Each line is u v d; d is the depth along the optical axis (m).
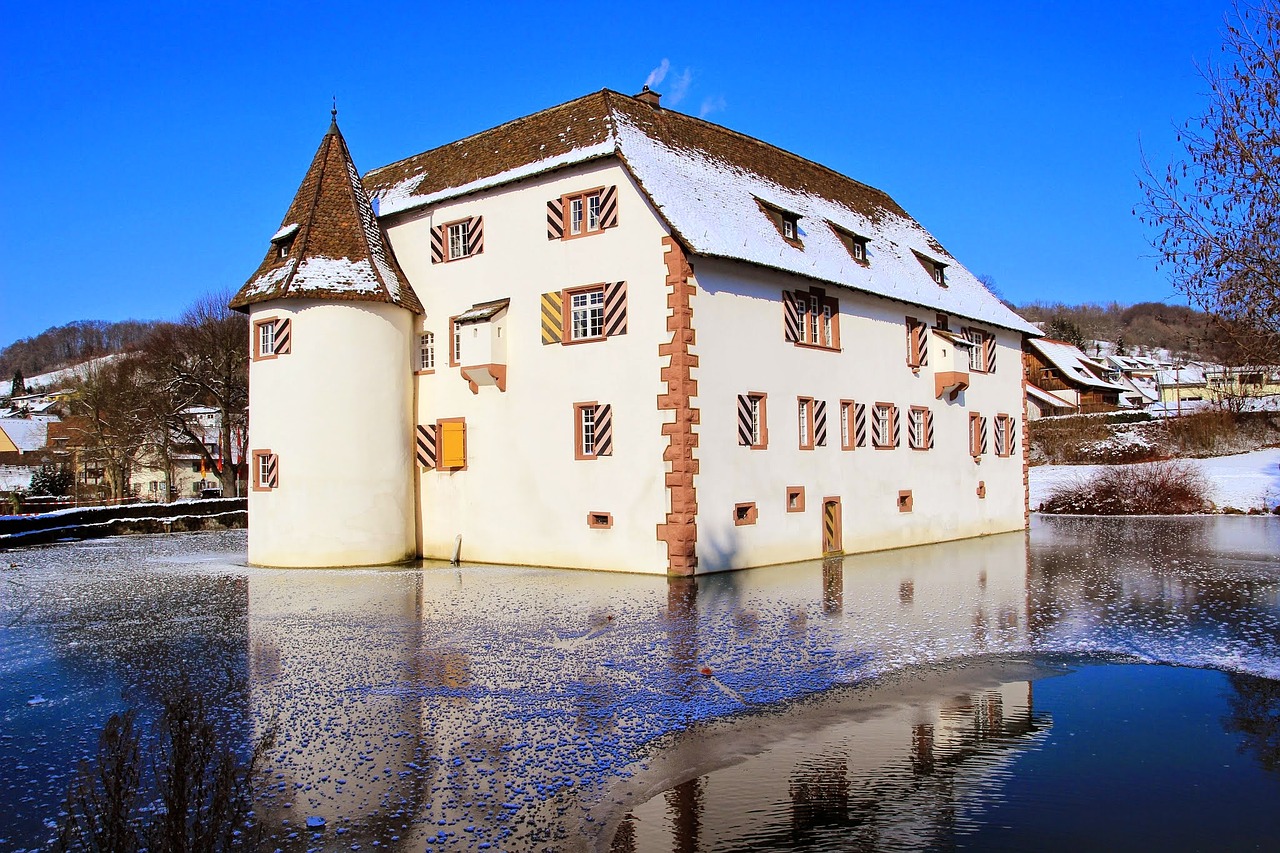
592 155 22.91
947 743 9.71
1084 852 7.24
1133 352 114.38
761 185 28.08
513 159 25.19
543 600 18.23
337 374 24.81
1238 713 10.77
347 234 26.08
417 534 26.69
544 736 9.73
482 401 25.16
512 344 24.55
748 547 23.19
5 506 51.16
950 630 15.17
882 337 28.86
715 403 22.34
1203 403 58.81
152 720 10.41
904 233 35.41
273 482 24.92
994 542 30.81
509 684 11.72
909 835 7.53
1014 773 8.88
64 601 19.03
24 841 7.20
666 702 10.98
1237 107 16.33
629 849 7.20
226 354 53.38
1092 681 12.12
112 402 58.59
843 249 28.77
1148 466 45.28
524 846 7.16
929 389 31.06
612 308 22.62
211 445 68.19
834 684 11.87
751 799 8.22
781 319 24.69
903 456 29.45
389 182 29.25
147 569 24.61
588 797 8.16
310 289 24.72
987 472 34.16
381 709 10.63
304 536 24.58
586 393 23.08
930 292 31.55
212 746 6.72
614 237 22.70
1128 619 16.16
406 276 27.20
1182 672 12.58
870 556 26.34
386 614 16.81
